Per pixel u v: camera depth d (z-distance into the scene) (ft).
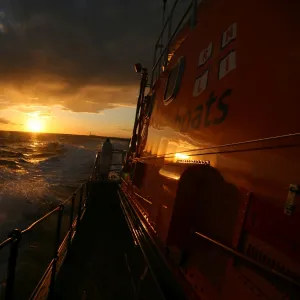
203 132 9.72
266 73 6.75
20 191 61.52
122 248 23.35
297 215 4.88
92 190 36.63
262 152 6.20
